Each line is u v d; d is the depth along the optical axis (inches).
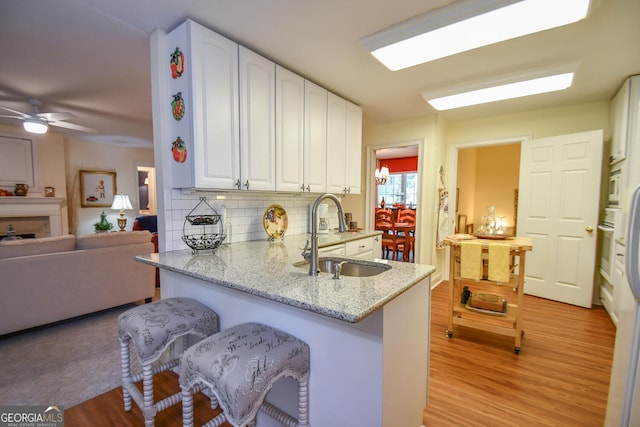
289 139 96.5
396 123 161.5
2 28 76.7
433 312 125.9
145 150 264.1
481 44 77.0
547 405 68.2
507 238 103.0
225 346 46.7
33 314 101.0
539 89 107.7
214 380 41.4
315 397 51.3
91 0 64.8
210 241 77.7
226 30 76.4
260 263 65.5
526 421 63.3
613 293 113.0
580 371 81.7
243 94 81.3
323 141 111.7
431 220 154.8
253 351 45.3
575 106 135.6
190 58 70.1
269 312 56.7
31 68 101.6
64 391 72.9
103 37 81.0
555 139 136.0
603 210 131.7
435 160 150.8
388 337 45.2
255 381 41.0
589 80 107.7
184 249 81.4
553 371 81.9
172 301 67.3
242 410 39.6
